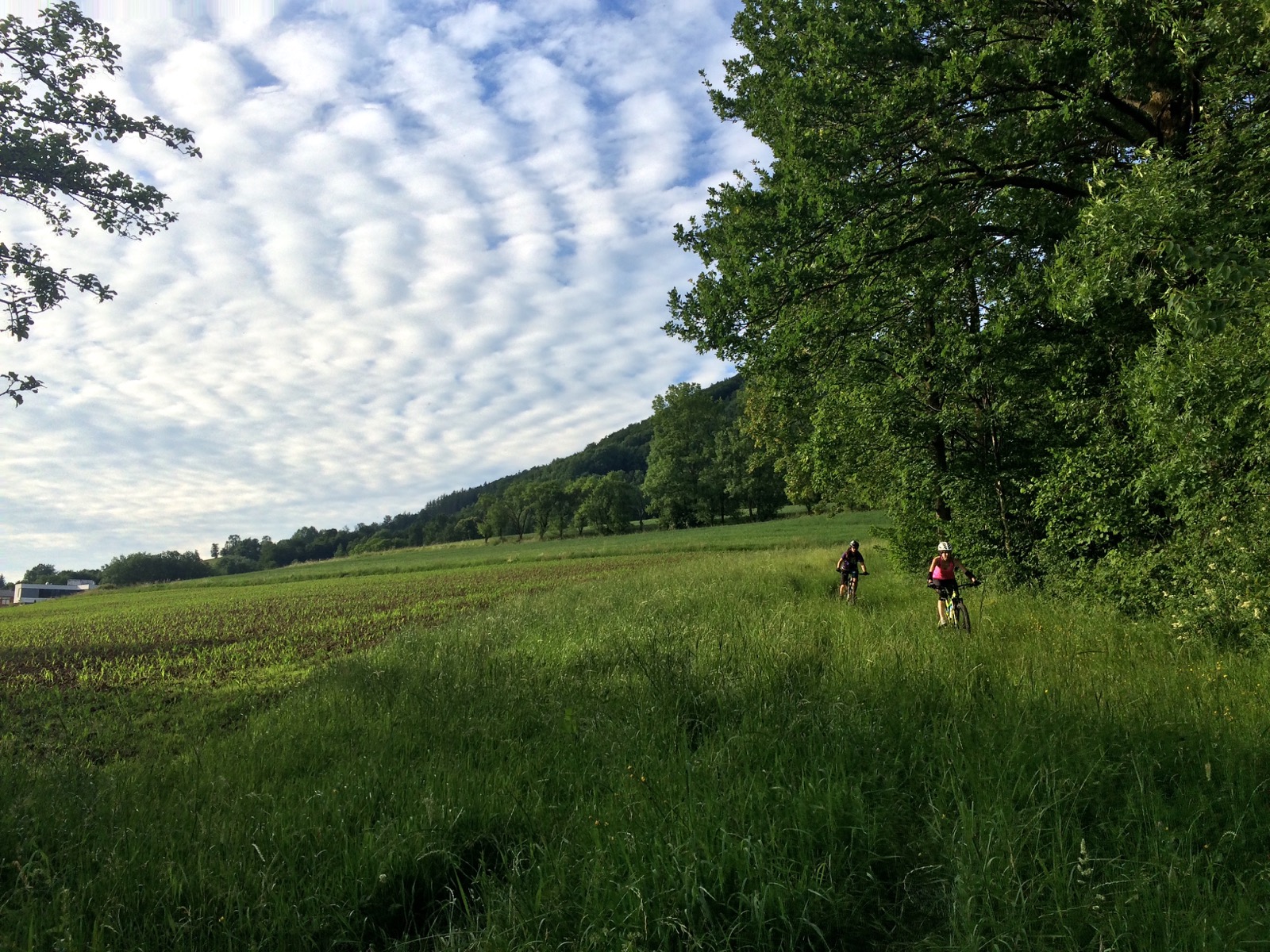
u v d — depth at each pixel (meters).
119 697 10.20
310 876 3.64
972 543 15.02
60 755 6.54
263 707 8.89
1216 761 4.14
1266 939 2.69
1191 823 3.49
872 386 15.18
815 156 11.34
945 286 13.41
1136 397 8.77
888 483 17.17
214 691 10.34
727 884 3.30
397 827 4.09
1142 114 10.50
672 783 4.29
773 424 33.81
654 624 11.04
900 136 11.59
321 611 25.12
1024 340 12.72
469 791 4.54
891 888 3.41
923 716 5.30
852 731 4.95
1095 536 10.94
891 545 17.25
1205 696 5.42
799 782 4.23
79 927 3.12
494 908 3.32
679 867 3.29
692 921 3.04
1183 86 9.59
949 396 14.79
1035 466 14.01
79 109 11.03
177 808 4.54
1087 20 10.23
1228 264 6.63
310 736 6.28
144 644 18.09
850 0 11.34
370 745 5.75
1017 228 12.54
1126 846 3.42
